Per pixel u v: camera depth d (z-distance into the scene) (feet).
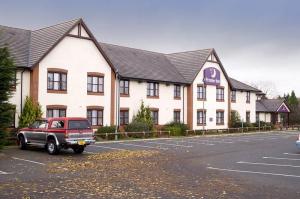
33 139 79.41
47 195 38.50
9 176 49.42
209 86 163.43
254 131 182.29
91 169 56.49
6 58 73.46
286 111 224.33
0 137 73.15
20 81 101.19
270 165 63.77
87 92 116.67
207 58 161.58
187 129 145.89
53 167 57.72
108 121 122.83
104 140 112.47
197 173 54.60
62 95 109.81
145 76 136.46
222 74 170.60
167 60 165.78
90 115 117.80
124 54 145.48
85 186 43.29
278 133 171.22
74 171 54.34
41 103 104.68
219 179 49.60
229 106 174.09
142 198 37.78
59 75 109.40
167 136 134.21
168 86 146.61
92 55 118.21
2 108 72.43
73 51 112.98
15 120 99.40
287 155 79.30
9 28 114.93
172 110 147.74
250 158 73.77
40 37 114.62
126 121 130.41
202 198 38.24
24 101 101.86
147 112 134.10
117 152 79.97
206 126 160.97
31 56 106.83
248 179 49.93
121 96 128.57
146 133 127.03
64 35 109.70
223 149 92.07
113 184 44.78
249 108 193.77
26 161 64.34
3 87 72.74
